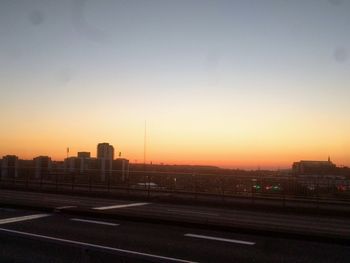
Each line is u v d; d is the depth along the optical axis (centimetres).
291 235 1301
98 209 1889
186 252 1072
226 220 1677
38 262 927
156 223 1525
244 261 1001
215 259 1009
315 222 1814
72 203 2236
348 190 2709
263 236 1333
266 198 2650
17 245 1088
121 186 3178
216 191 2909
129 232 1337
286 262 1004
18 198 2434
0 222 1477
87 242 1162
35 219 1566
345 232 1485
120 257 811
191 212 2006
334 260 1035
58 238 1205
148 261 791
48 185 3462
